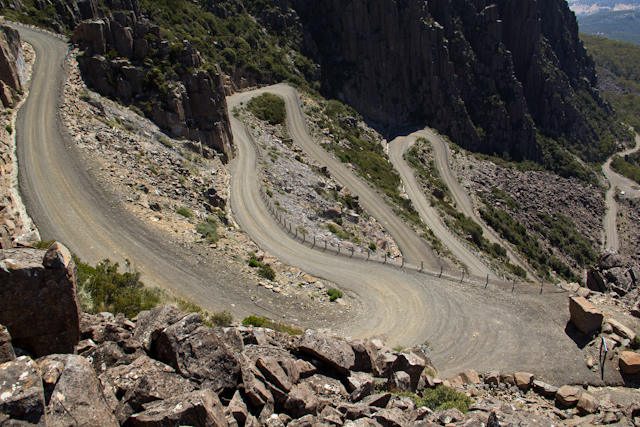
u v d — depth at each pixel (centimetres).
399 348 2709
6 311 1030
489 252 8069
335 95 12750
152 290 2538
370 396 1328
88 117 4422
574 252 11669
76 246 2908
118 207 3391
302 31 13200
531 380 2444
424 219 8100
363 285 3788
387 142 12581
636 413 1858
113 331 1215
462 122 15212
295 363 1383
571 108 18275
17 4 6488
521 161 15575
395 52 14112
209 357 1127
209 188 4675
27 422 704
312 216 5509
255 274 3269
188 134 5594
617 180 16975
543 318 3306
